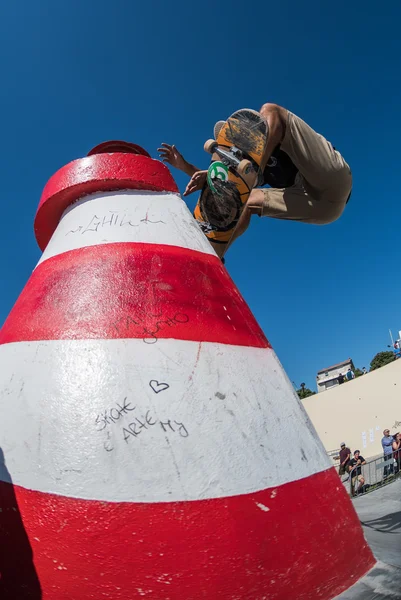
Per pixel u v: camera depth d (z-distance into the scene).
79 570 1.22
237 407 1.52
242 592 1.21
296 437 1.59
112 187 2.19
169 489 1.30
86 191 2.20
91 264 1.84
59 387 1.51
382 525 2.53
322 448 1.70
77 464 1.35
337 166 3.01
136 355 1.54
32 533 1.30
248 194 2.56
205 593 1.19
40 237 2.53
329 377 56.12
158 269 1.82
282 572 1.28
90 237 1.97
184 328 1.65
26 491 1.36
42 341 1.66
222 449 1.40
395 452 11.84
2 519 1.37
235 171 2.50
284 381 1.77
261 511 1.34
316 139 2.95
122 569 1.20
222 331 1.72
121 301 1.69
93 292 1.74
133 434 1.38
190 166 3.29
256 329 1.90
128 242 1.92
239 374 1.62
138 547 1.22
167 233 2.01
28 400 1.53
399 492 4.75
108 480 1.31
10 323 1.88
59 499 1.31
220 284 1.95
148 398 1.45
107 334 1.59
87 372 1.52
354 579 1.41
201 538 1.24
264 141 2.56
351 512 1.59
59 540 1.26
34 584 1.25
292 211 3.28
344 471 13.41
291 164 3.27
